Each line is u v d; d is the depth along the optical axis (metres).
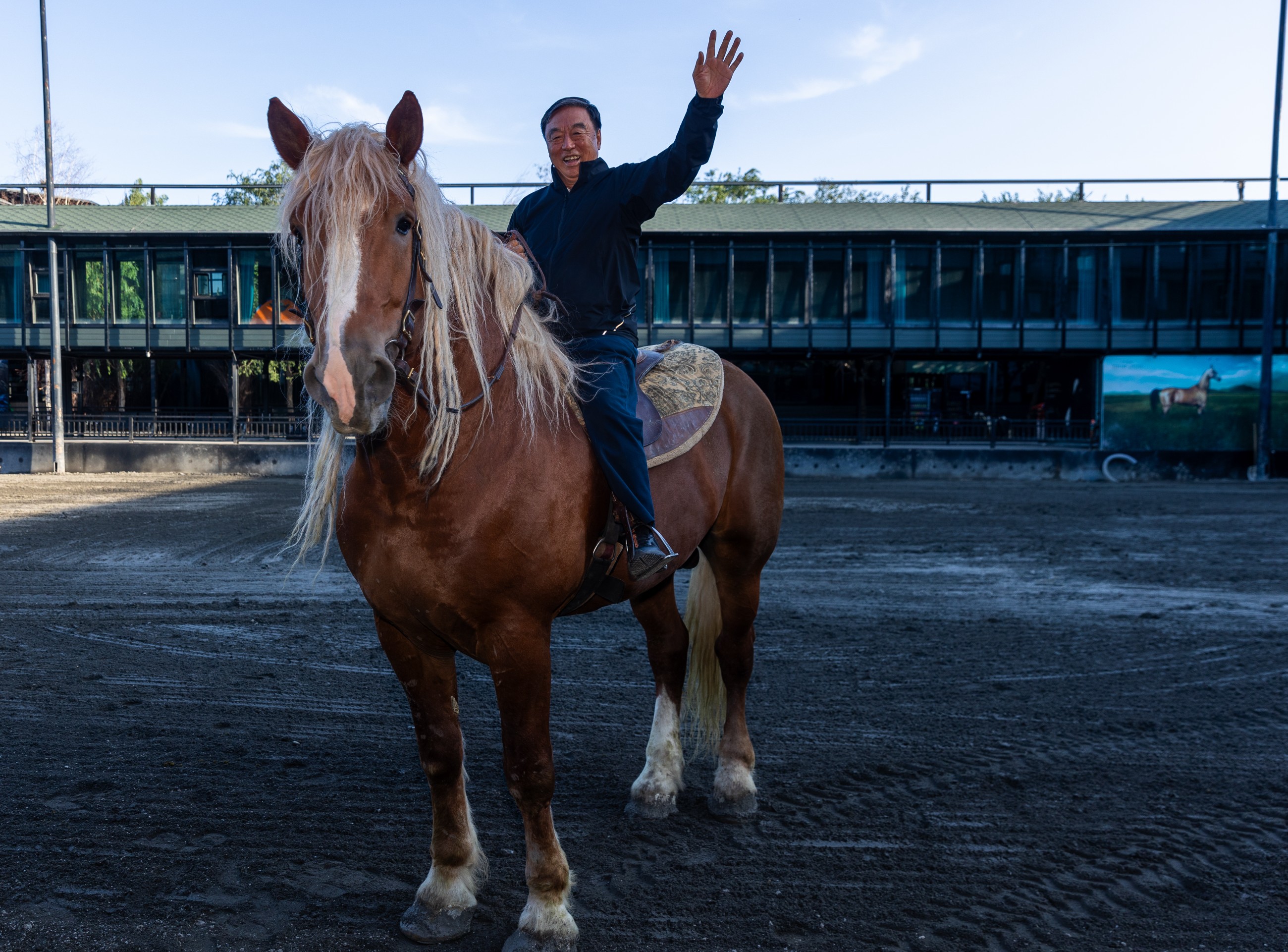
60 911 2.82
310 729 4.63
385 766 4.14
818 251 26.19
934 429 25.28
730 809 3.64
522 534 2.52
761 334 26.25
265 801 3.71
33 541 10.70
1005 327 25.91
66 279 25.81
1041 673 5.87
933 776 4.12
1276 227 21.39
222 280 26.02
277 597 7.96
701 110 2.75
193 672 5.64
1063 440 24.09
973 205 28.98
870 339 26.12
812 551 10.90
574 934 2.67
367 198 2.13
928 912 2.91
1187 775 4.16
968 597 8.30
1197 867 3.25
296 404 26.38
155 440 23.48
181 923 2.78
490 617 2.56
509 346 2.62
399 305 2.19
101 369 28.86
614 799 3.85
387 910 2.89
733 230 26.19
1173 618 7.48
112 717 4.74
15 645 6.17
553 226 3.11
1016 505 15.94
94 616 7.12
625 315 3.05
